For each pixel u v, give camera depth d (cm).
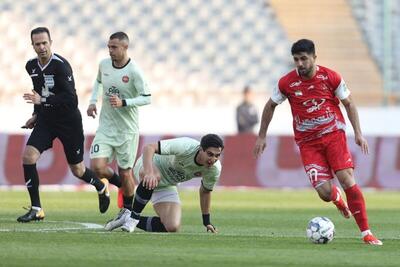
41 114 3828
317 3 10519
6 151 7056
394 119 8075
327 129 3127
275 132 8162
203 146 3225
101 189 4041
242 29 10344
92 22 10269
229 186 7219
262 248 2862
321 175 3136
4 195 6094
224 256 2627
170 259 2533
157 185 3397
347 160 3111
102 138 3988
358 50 10269
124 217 3409
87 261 2459
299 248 2875
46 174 7069
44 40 3694
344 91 3117
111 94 3944
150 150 3209
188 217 4469
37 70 3756
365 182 7212
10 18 10138
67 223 3831
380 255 2709
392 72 10062
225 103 9600
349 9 10469
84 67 9762
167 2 10469
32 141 3800
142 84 3884
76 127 3859
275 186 7206
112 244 2902
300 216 4647
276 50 10231
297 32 10356
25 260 2466
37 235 3153
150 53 10056
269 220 4347
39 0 10344
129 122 3978
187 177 3397
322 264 2484
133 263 2436
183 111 8206
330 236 3023
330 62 10225
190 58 10050
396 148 7206
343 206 3275
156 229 3466
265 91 9844
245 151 7231
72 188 7219
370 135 7425
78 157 3925
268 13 10475
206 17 10400
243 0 10519
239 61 10081
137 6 10425
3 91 9462
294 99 3153
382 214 4888
